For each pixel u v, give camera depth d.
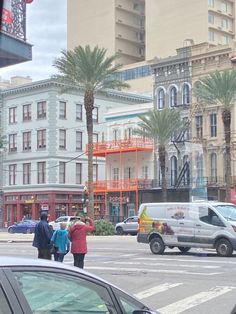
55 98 61.03
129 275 15.81
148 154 52.88
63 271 3.74
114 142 54.91
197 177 47.94
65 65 40.16
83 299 3.71
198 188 47.00
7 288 3.36
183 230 21.86
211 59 47.94
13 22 9.54
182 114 49.62
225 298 11.81
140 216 23.33
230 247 20.80
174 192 49.56
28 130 63.19
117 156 55.69
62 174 61.53
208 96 41.97
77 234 14.86
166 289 13.23
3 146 65.69
